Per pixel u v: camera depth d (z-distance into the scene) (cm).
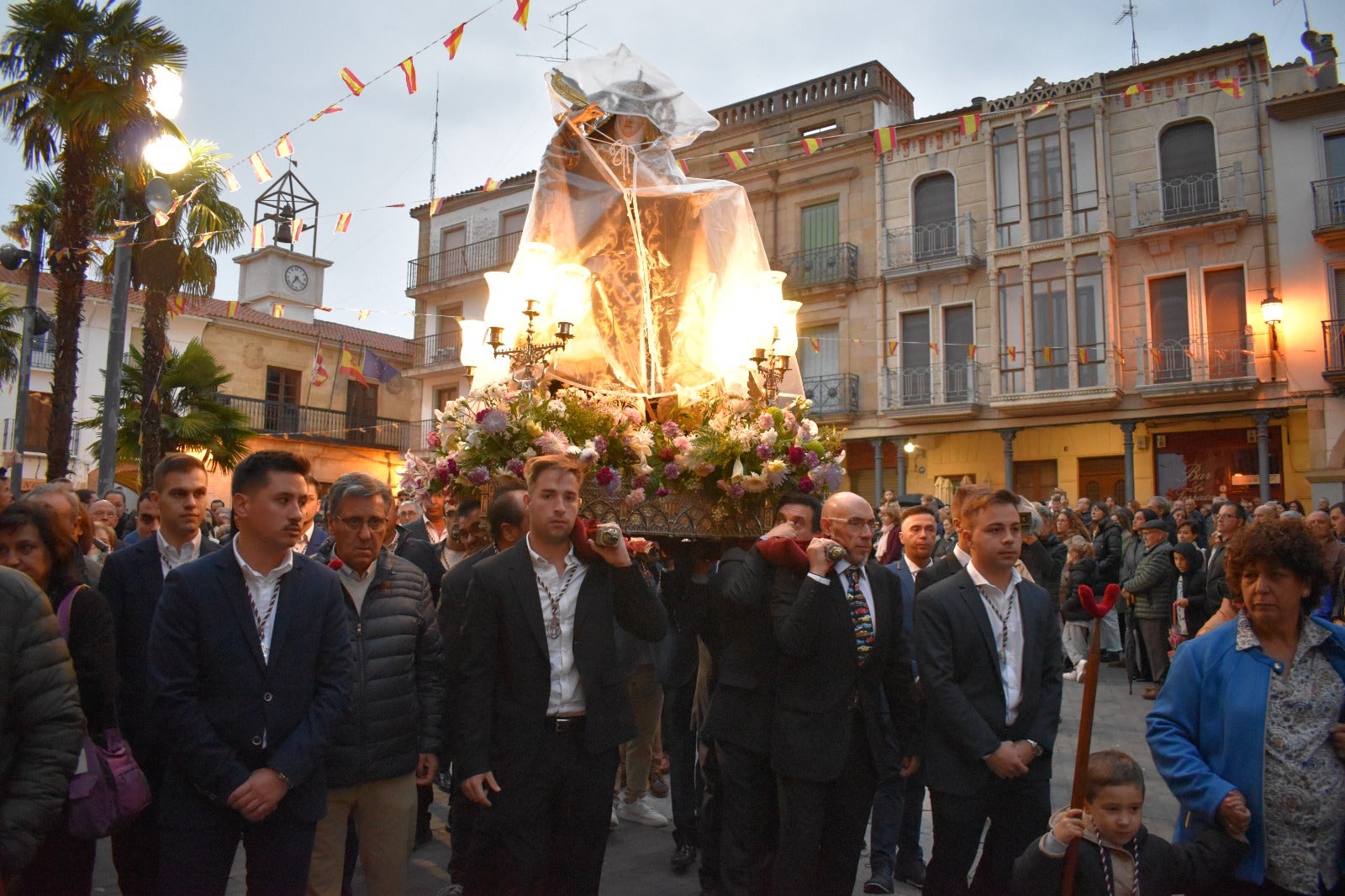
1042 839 301
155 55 1231
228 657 300
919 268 2066
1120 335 1897
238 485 314
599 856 344
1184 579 862
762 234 2303
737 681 389
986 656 359
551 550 355
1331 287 1723
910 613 474
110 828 298
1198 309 1825
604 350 568
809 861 360
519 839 330
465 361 620
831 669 369
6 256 1230
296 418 2684
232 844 298
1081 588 297
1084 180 1939
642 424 527
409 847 359
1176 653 318
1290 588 293
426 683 382
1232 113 1817
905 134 2116
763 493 517
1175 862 295
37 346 2289
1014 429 1981
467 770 331
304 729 303
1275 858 284
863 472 2245
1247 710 292
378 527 363
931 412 2033
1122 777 294
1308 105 1741
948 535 1061
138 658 368
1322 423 1712
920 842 530
